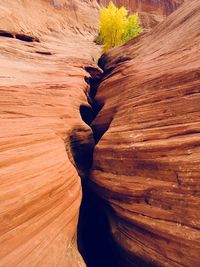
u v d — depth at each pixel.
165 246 5.51
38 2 25.30
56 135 7.86
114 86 12.27
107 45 27.72
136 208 6.46
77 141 10.04
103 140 8.80
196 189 5.41
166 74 8.50
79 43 25.48
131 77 10.98
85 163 10.45
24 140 6.21
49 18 25.44
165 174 6.18
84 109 12.58
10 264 4.03
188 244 5.07
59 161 6.76
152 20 49.84
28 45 14.48
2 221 4.23
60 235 5.38
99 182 7.97
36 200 5.10
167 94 7.82
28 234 4.61
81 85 12.73
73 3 33.19
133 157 7.19
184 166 5.82
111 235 7.12
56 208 5.63
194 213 5.24
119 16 27.52
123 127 8.39
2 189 4.56
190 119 6.55
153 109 7.89
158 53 11.04
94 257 7.92
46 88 9.76
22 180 5.09
